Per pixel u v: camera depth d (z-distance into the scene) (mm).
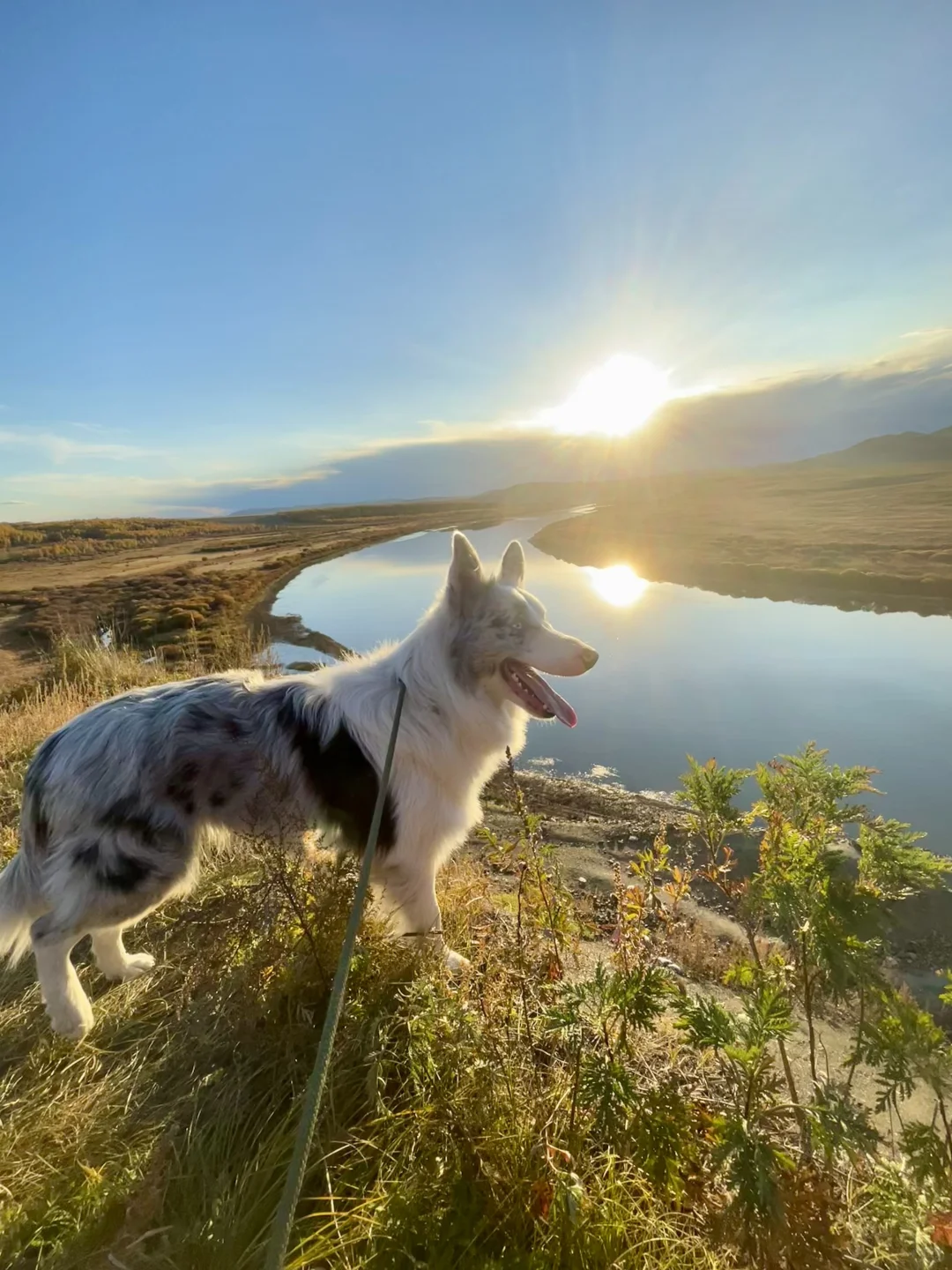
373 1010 662
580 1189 428
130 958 779
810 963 491
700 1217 443
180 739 730
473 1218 455
